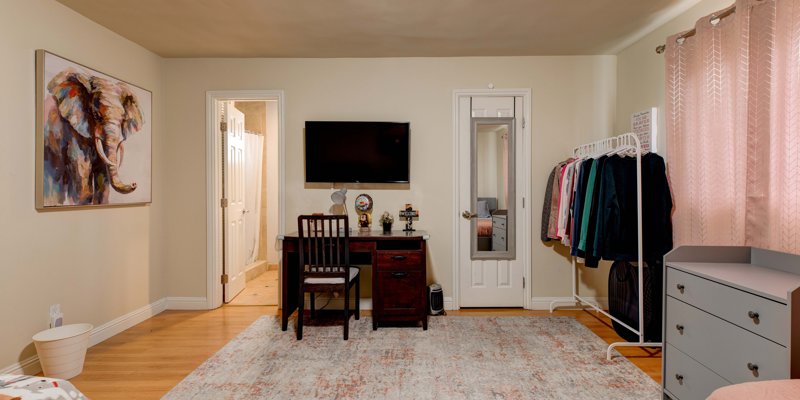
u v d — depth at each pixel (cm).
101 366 261
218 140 397
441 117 387
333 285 307
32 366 249
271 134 594
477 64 387
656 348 288
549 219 374
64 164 267
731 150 235
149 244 364
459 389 229
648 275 288
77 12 283
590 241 291
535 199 387
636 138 270
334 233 354
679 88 275
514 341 302
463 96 388
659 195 279
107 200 307
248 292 457
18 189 241
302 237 311
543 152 386
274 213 593
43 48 257
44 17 257
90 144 290
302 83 387
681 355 203
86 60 292
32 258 250
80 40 286
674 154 281
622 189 279
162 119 384
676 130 279
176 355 278
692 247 214
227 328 334
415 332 323
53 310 264
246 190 549
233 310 387
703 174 253
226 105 414
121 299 329
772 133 203
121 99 322
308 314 373
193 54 376
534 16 295
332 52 371
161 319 358
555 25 312
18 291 241
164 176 387
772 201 203
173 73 386
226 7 277
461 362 264
